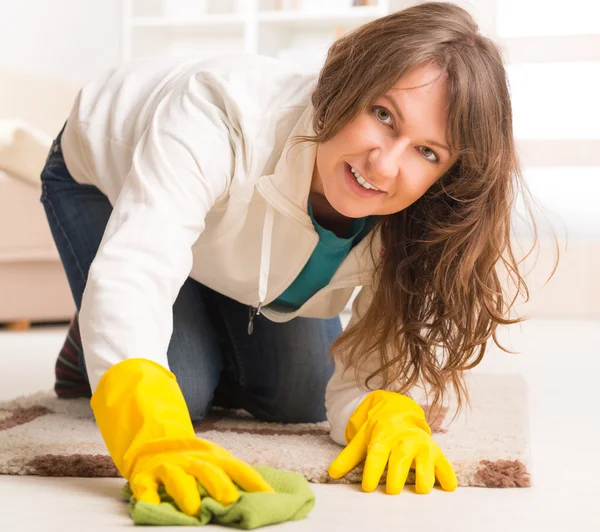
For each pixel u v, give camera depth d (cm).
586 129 401
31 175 275
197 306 156
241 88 120
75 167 152
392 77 103
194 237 111
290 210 120
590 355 284
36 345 282
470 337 123
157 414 96
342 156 108
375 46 106
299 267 129
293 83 123
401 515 98
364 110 105
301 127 117
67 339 166
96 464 114
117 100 141
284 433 145
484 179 112
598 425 167
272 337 157
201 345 151
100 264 103
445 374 129
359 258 128
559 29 404
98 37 489
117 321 100
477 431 144
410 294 126
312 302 136
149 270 103
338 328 166
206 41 504
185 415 99
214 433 140
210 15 479
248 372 160
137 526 91
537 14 404
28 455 118
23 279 323
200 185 111
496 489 113
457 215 117
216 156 114
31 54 441
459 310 122
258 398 159
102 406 98
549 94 403
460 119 106
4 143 269
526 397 187
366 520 96
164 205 107
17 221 311
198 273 140
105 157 139
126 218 106
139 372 98
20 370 226
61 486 108
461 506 103
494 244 118
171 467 92
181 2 496
